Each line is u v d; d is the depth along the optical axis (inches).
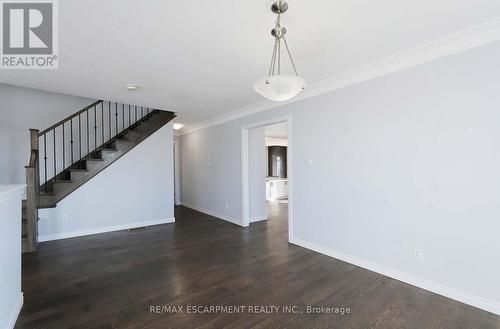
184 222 208.5
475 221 85.8
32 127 177.5
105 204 179.9
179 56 99.4
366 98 114.8
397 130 104.5
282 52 96.8
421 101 97.6
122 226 186.5
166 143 206.2
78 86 134.2
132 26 78.5
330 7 69.6
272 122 165.5
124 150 183.0
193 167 262.5
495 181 81.8
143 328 75.5
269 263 123.6
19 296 84.9
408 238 102.1
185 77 122.0
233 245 150.6
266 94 70.7
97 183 176.7
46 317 80.5
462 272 88.8
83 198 171.8
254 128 201.9
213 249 143.8
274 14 72.9
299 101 146.4
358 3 68.2
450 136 90.7
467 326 76.8
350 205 121.9
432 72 94.8
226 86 135.4
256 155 212.1
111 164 182.2
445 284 92.7
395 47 93.4
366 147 115.0
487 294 83.8
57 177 175.3
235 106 178.7
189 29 80.4
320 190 135.7
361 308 86.0
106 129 205.8
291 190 152.4
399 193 104.3
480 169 84.6
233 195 205.5
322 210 135.0
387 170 107.9
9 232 75.4
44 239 158.9
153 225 198.2
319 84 130.6
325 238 134.0
